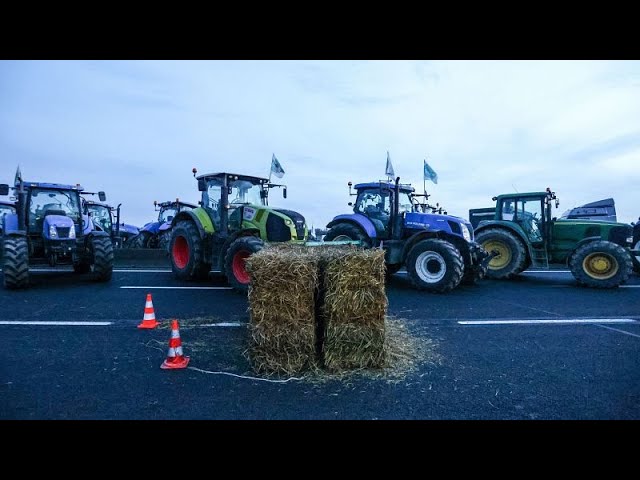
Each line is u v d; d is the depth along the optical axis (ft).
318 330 12.80
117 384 11.03
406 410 9.65
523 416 9.38
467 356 13.60
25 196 28.94
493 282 32.04
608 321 18.69
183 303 21.70
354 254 12.28
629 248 30.89
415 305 22.29
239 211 28.22
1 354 13.43
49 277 31.78
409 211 32.68
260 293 11.90
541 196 33.06
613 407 9.85
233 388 10.84
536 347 14.66
